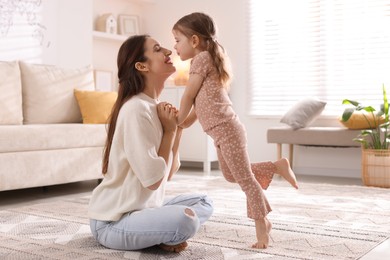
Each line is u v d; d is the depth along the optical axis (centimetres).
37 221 252
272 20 536
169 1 597
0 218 260
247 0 548
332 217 269
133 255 185
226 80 208
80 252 190
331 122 498
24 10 444
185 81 562
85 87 442
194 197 208
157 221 175
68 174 354
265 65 543
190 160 528
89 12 508
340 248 201
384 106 412
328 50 506
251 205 202
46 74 416
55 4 472
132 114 176
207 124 205
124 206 182
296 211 287
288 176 222
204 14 213
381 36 479
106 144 191
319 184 412
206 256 185
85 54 505
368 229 238
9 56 433
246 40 550
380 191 373
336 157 497
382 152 402
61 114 416
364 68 488
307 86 520
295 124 464
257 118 544
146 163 174
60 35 478
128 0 589
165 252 189
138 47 187
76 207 296
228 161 203
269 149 536
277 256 187
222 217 265
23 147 321
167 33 598
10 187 313
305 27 518
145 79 189
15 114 380
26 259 181
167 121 184
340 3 497
